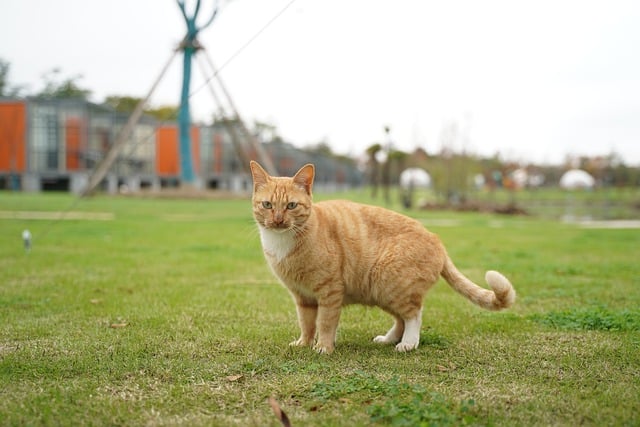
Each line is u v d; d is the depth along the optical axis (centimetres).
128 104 5081
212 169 4981
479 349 465
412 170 3544
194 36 1998
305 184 484
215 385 374
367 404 334
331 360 433
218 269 895
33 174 4447
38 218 1834
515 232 1712
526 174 4744
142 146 4638
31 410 324
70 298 654
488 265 973
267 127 5956
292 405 337
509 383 378
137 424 309
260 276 835
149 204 2803
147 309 605
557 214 3003
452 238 1502
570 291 729
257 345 472
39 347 455
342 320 586
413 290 473
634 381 381
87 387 366
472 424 302
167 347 462
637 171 5391
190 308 612
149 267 904
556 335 507
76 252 1058
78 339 482
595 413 320
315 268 464
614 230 1836
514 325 547
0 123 4419
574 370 406
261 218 482
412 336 479
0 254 1009
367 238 482
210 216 2077
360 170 8638
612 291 727
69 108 4416
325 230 472
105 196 3422
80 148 4431
